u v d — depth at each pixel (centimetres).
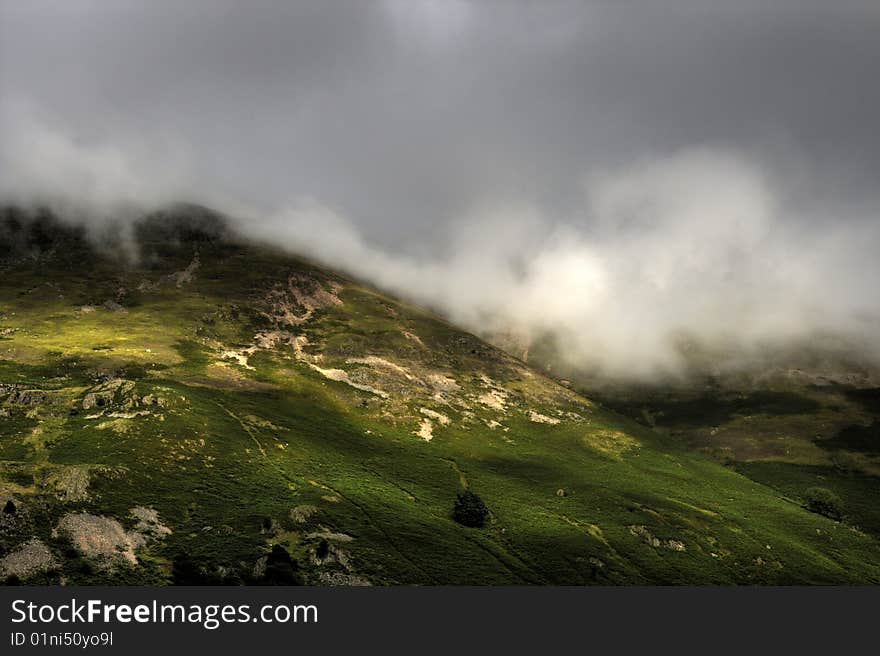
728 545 16838
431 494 16450
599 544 14988
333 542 11725
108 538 10225
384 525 13250
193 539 10944
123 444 13750
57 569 9238
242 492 13288
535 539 14575
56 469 11688
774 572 15725
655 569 14325
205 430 15800
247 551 10806
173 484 12781
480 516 14938
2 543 9406
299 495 13775
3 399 15850
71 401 16100
